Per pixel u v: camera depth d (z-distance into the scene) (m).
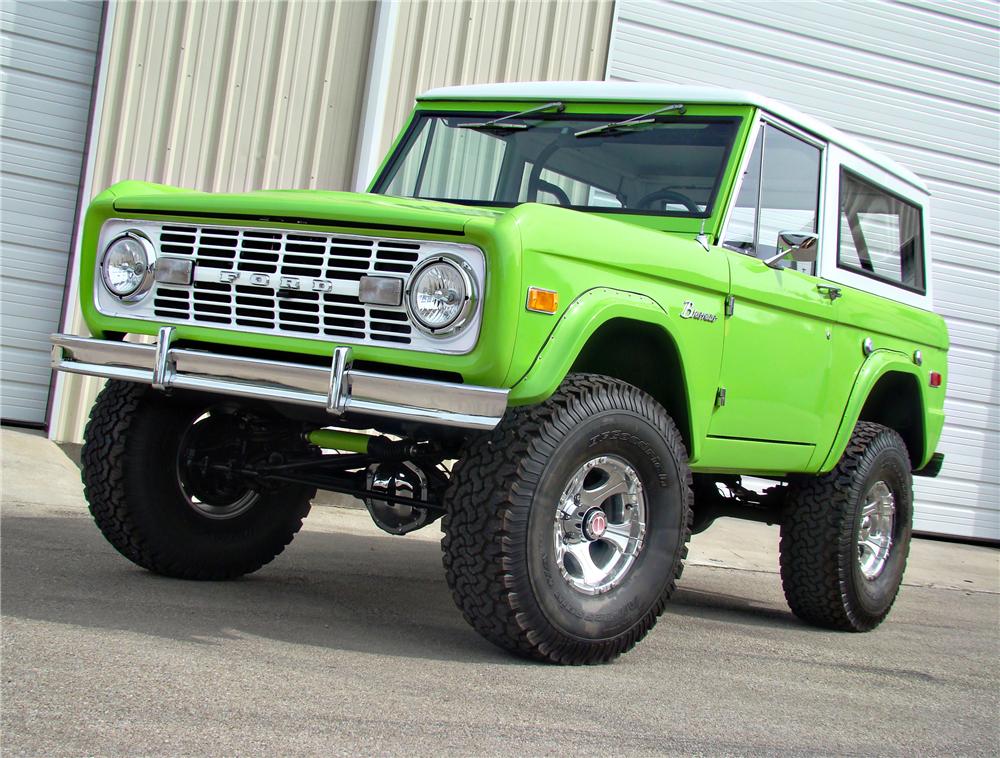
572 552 3.67
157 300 3.78
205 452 4.41
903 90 10.23
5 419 8.36
